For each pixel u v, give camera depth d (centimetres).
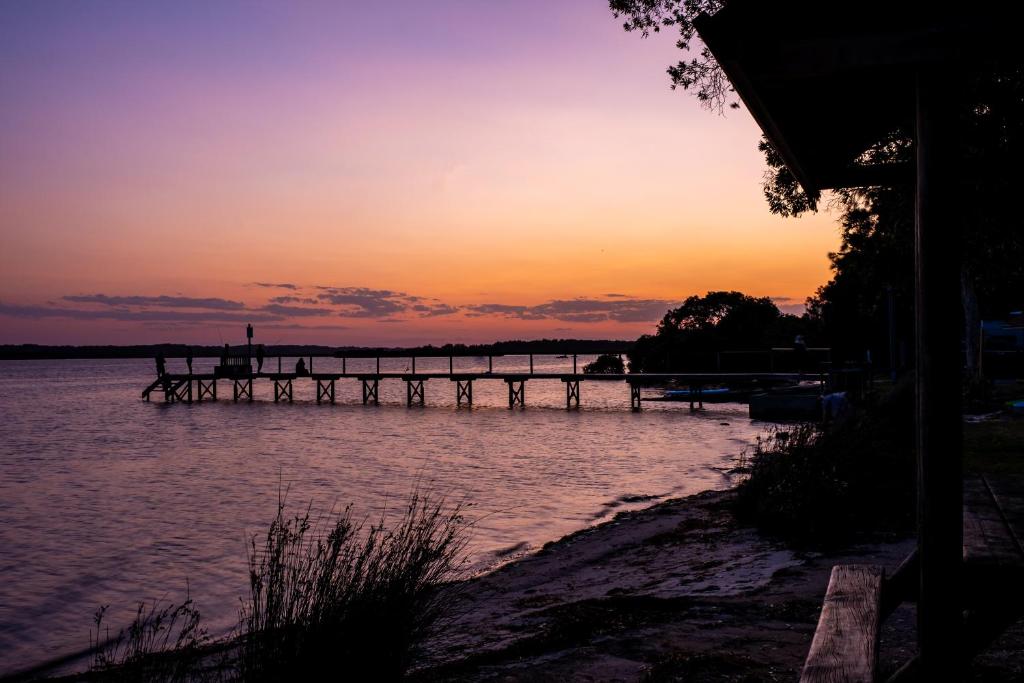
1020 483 502
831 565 785
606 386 8331
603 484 1919
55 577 1166
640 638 577
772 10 249
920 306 281
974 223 1152
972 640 318
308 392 7700
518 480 2016
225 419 4631
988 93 850
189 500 1850
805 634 557
